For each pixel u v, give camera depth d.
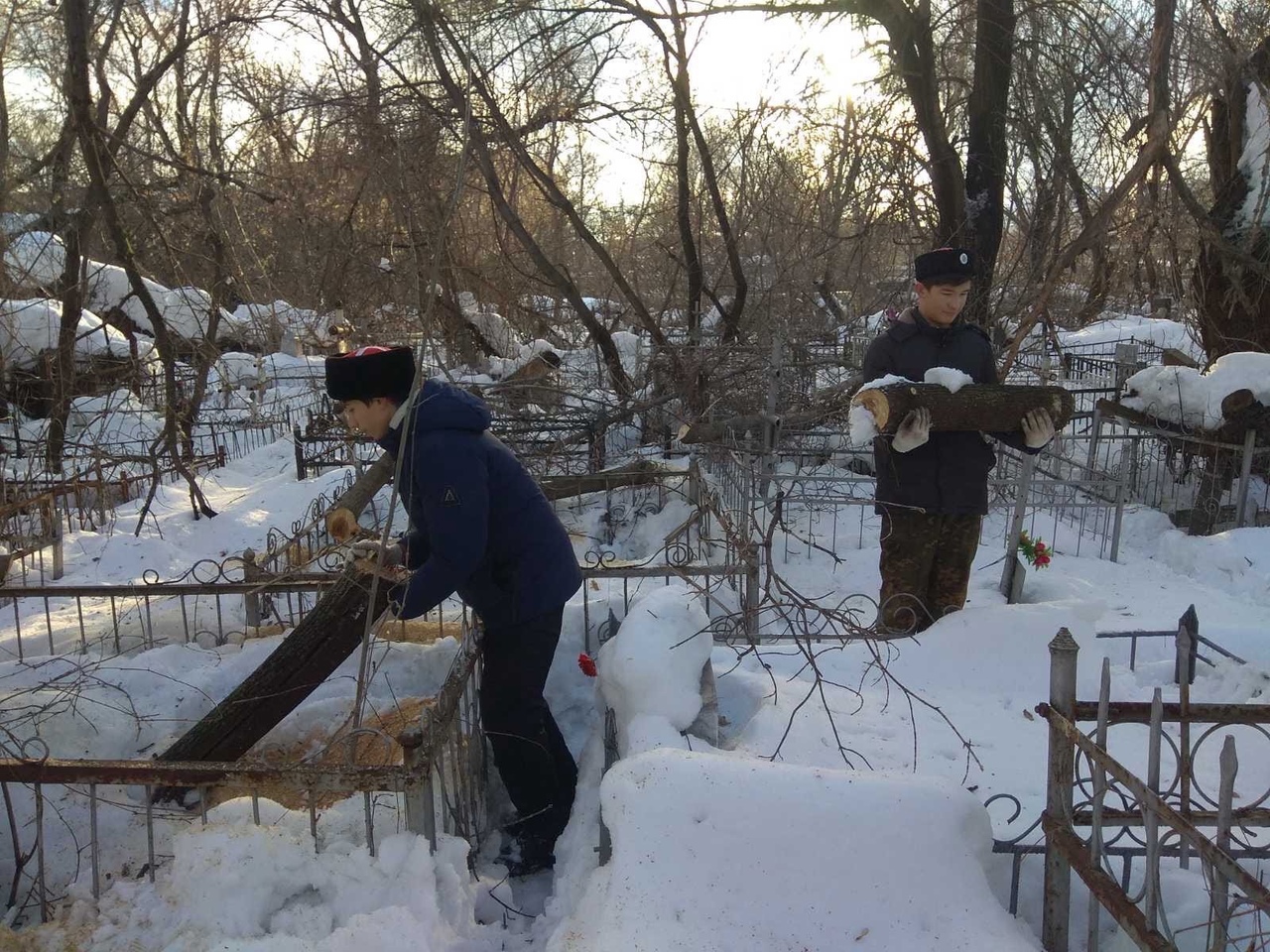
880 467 4.21
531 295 15.49
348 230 11.23
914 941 2.11
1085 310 11.12
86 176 7.57
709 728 3.25
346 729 3.42
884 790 2.34
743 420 8.55
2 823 3.06
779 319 11.46
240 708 3.15
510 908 2.72
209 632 4.99
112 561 8.20
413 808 2.51
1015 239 10.67
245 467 13.24
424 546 3.17
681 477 8.87
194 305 8.83
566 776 3.35
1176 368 9.34
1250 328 10.44
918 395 3.72
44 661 4.01
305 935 2.29
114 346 14.23
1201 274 10.65
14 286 7.46
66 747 3.44
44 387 10.11
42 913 2.51
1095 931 2.17
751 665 3.97
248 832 2.54
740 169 12.88
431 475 2.80
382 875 2.45
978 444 4.15
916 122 10.16
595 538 8.17
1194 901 2.42
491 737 3.10
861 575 7.12
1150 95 5.92
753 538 7.32
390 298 11.91
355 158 10.55
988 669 3.84
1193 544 7.84
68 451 10.78
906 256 11.09
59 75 7.35
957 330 4.14
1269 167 9.56
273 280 10.98
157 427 12.41
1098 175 8.48
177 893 2.44
